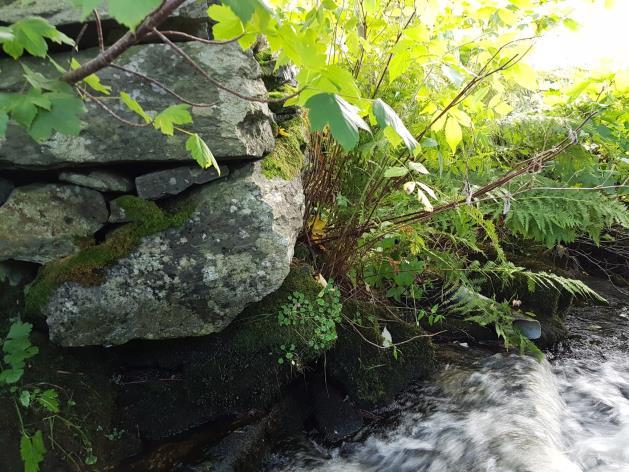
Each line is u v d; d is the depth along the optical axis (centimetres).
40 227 216
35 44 127
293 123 288
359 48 277
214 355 257
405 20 272
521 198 326
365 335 298
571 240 357
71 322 216
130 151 211
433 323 351
